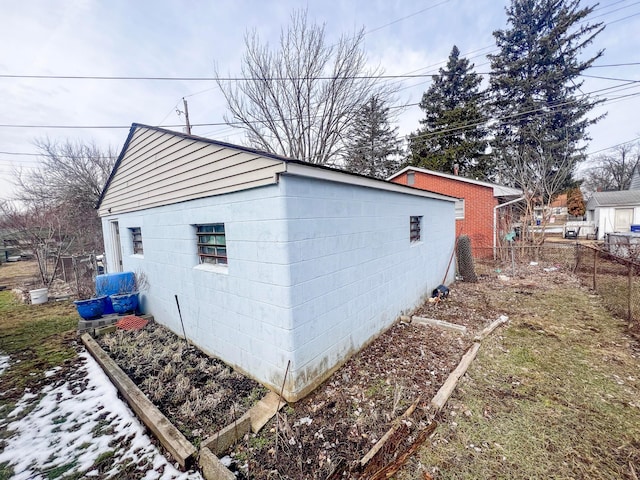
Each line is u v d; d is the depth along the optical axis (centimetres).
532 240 1180
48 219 984
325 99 1284
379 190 418
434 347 392
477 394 286
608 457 209
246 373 330
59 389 329
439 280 694
